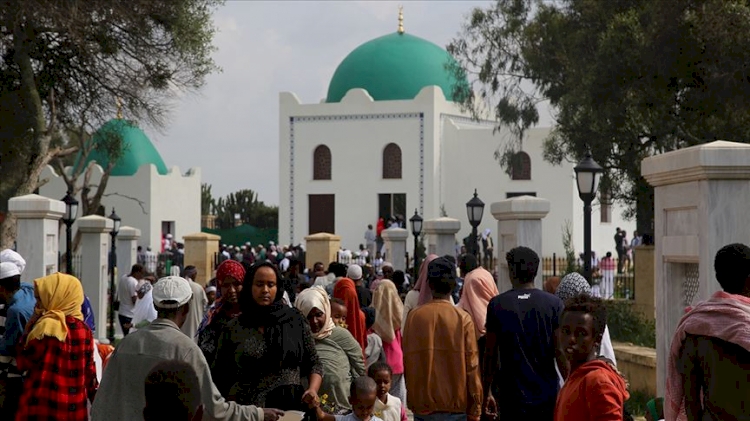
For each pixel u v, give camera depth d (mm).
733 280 5738
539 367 7484
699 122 22469
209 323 7363
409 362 7902
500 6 34875
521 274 7695
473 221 21094
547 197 46750
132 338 5910
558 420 5367
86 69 27469
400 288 16953
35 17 24562
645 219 26125
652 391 12820
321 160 49781
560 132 29422
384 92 49719
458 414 7844
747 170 8344
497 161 47625
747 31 20375
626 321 17062
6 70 27094
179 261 42938
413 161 48031
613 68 23297
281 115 49969
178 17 27141
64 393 7727
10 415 8562
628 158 24312
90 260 22031
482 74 35094
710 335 5582
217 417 5859
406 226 48031
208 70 28312
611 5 25969
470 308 9398
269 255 38531
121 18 26062
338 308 9602
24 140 27297
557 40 30453
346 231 49031
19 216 15695
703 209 8453
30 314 8570
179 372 4113
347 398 8102
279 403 6773
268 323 6863
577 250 46500
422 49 50844
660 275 9500
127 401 5801
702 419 5664
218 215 69812
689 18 21062
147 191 50750
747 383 5523
